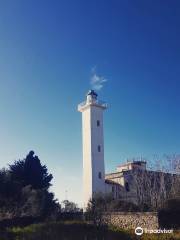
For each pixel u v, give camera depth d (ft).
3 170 170.60
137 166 227.81
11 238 112.37
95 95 226.58
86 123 224.33
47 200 164.76
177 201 132.77
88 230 114.62
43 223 129.08
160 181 173.88
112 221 127.44
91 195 202.49
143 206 143.02
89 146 218.18
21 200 160.04
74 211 158.40
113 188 217.77
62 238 107.34
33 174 187.21
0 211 155.53
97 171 214.48
